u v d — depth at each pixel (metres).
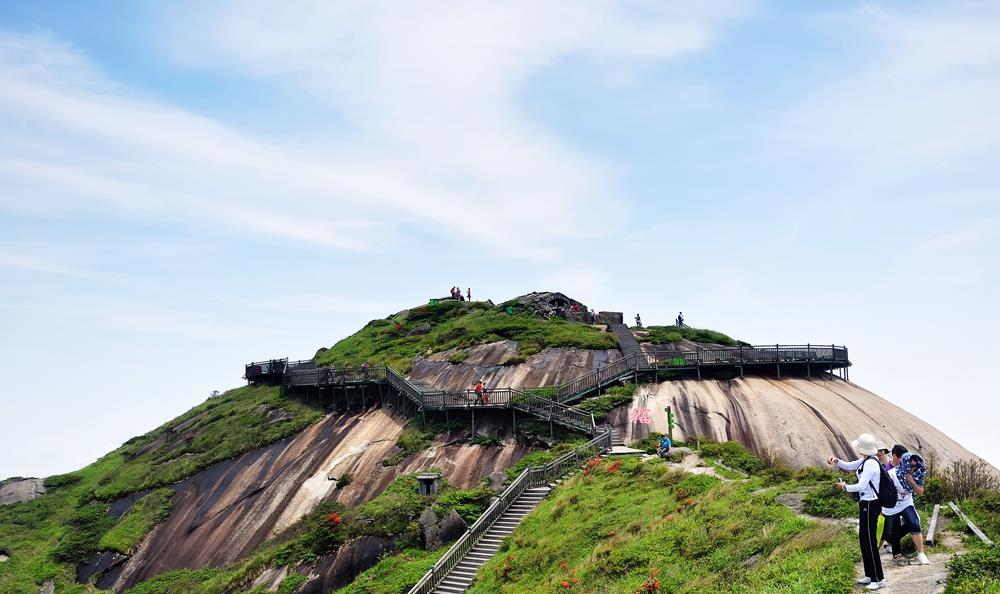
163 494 48.56
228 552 39.62
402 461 42.31
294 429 51.69
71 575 42.75
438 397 45.09
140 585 38.62
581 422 39.81
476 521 29.61
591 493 28.69
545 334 57.03
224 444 53.00
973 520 14.73
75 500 53.84
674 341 55.34
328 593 30.42
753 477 25.53
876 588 12.25
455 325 65.25
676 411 41.09
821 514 18.41
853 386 46.62
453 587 26.11
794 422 39.00
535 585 22.20
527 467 35.50
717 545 18.80
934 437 40.16
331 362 64.31
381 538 32.38
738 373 46.16
